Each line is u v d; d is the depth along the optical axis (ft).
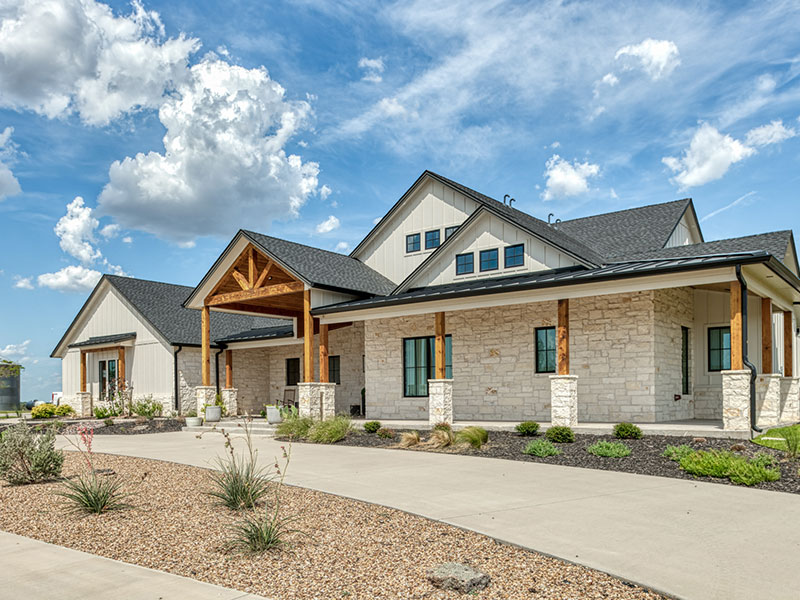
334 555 18.71
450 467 35.04
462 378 58.54
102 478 32.71
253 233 64.75
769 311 47.75
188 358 82.38
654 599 14.96
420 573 16.96
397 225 71.82
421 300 52.65
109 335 92.17
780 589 15.30
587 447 39.37
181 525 22.67
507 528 21.40
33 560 18.43
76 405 95.55
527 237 55.31
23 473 32.48
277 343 79.30
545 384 53.62
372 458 39.40
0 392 113.29
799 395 51.67
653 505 24.67
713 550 18.54
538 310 54.34
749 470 29.32
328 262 67.72
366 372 65.87
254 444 49.08
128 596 15.16
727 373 39.17
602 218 71.36
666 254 55.06
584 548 18.93
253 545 19.22
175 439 55.98
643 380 48.19
